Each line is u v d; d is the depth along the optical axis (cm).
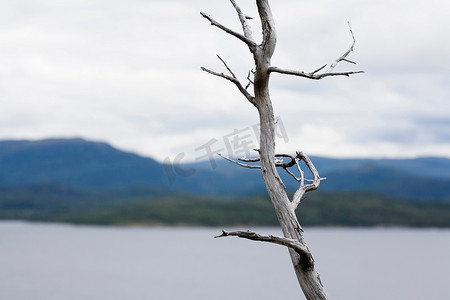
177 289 7650
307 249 715
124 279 8862
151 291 7412
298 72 721
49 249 15512
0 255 13375
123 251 15738
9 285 7806
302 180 799
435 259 13688
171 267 11150
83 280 8619
